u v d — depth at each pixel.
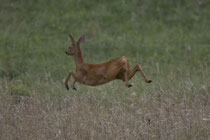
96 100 29.98
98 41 52.03
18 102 31.00
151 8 62.28
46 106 29.28
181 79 35.25
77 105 28.22
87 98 30.17
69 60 46.00
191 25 58.22
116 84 34.50
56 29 55.59
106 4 63.41
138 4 63.28
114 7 62.50
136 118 26.48
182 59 47.09
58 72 40.50
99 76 25.86
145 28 57.25
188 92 31.72
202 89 32.88
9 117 27.48
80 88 33.97
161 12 61.31
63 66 43.28
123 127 25.36
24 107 28.50
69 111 27.73
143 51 49.59
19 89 33.25
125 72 24.94
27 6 62.31
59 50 49.06
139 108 28.09
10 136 24.83
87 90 33.50
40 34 54.09
